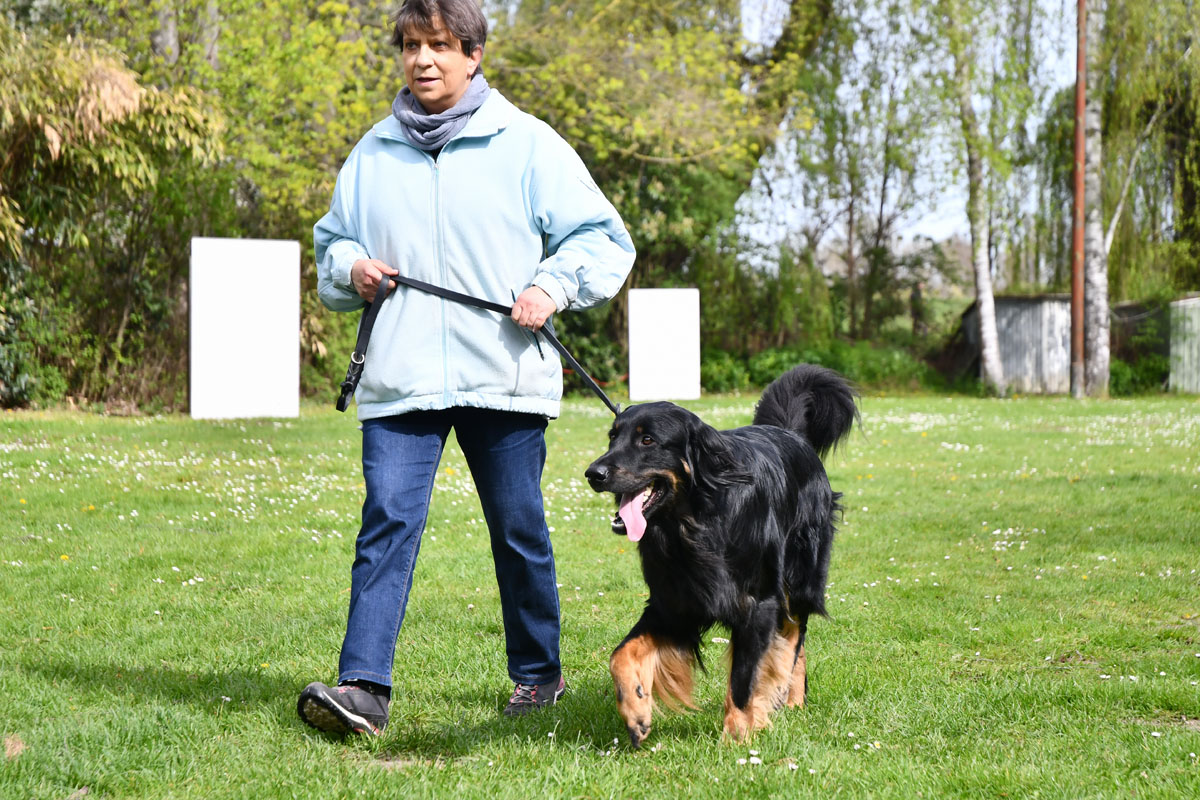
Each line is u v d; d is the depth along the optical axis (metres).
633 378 22.69
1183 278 27.06
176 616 5.26
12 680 4.04
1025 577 6.25
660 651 3.62
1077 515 8.28
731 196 25.98
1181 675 4.34
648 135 22.41
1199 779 3.07
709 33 23.05
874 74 26.75
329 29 18.66
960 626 5.17
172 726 3.54
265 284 15.88
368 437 3.62
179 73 17.58
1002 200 25.81
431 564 6.47
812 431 4.79
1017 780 3.11
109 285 17.00
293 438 12.81
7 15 15.66
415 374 3.52
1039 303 26.42
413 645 4.76
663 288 24.94
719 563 3.55
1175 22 25.27
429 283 3.55
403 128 3.61
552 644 3.85
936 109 25.72
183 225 17.42
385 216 3.59
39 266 16.20
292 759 3.31
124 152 14.68
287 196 17.94
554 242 3.69
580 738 3.55
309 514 8.05
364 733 3.45
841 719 3.80
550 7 22.88
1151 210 26.62
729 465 3.63
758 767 3.21
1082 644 4.89
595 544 7.20
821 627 5.21
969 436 14.49
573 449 12.52
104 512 7.96
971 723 3.74
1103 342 25.27
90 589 5.74
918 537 7.53
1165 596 5.75
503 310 3.54
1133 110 25.78
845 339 28.48
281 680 4.23
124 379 17.08
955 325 27.84
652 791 3.07
